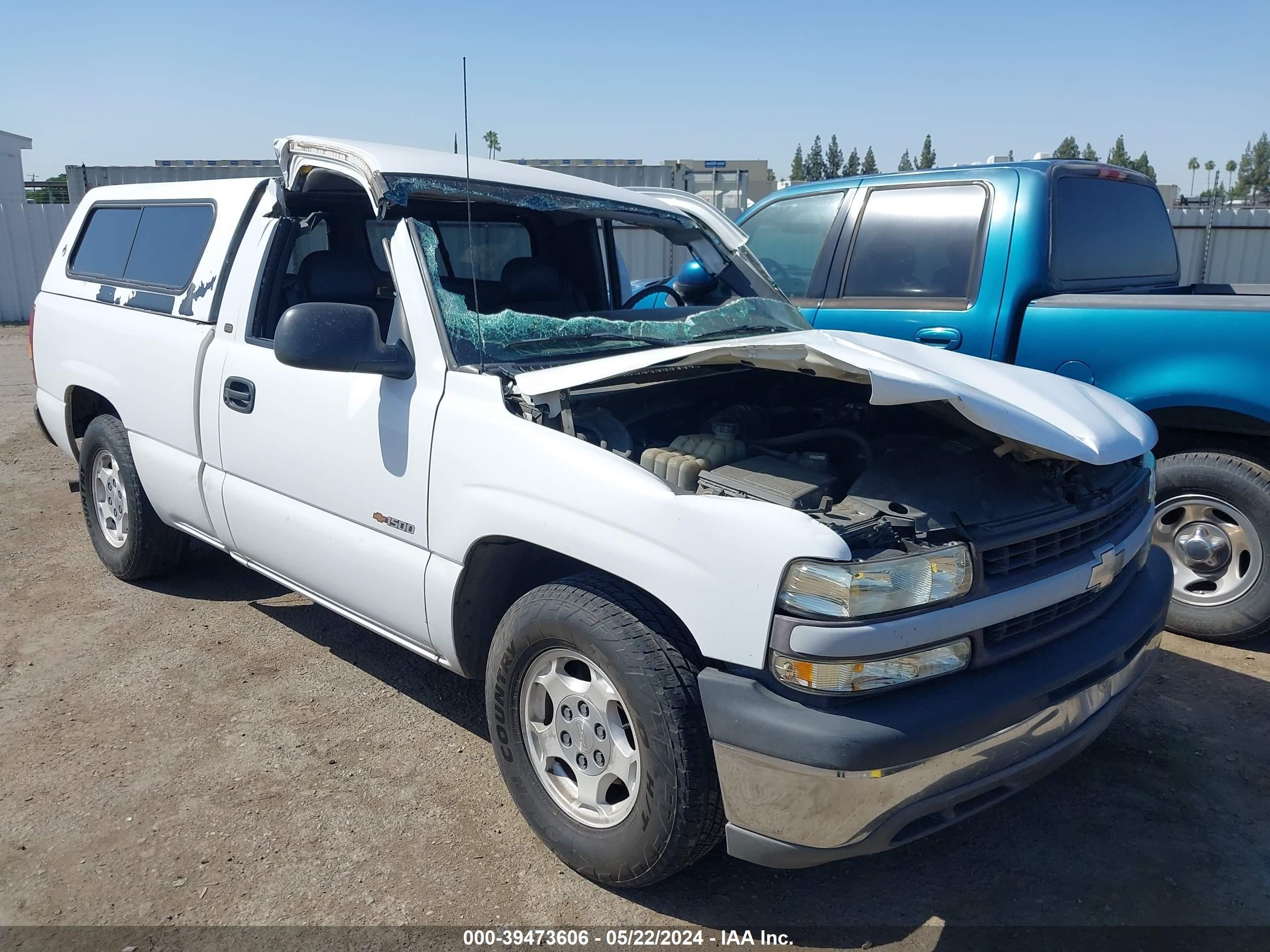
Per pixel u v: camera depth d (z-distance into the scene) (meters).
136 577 4.85
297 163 3.57
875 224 5.11
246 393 3.67
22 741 3.43
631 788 2.55
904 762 2.16
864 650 2.15
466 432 2.87
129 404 4.36
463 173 3.46
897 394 2.49
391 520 3.13
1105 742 3.53
